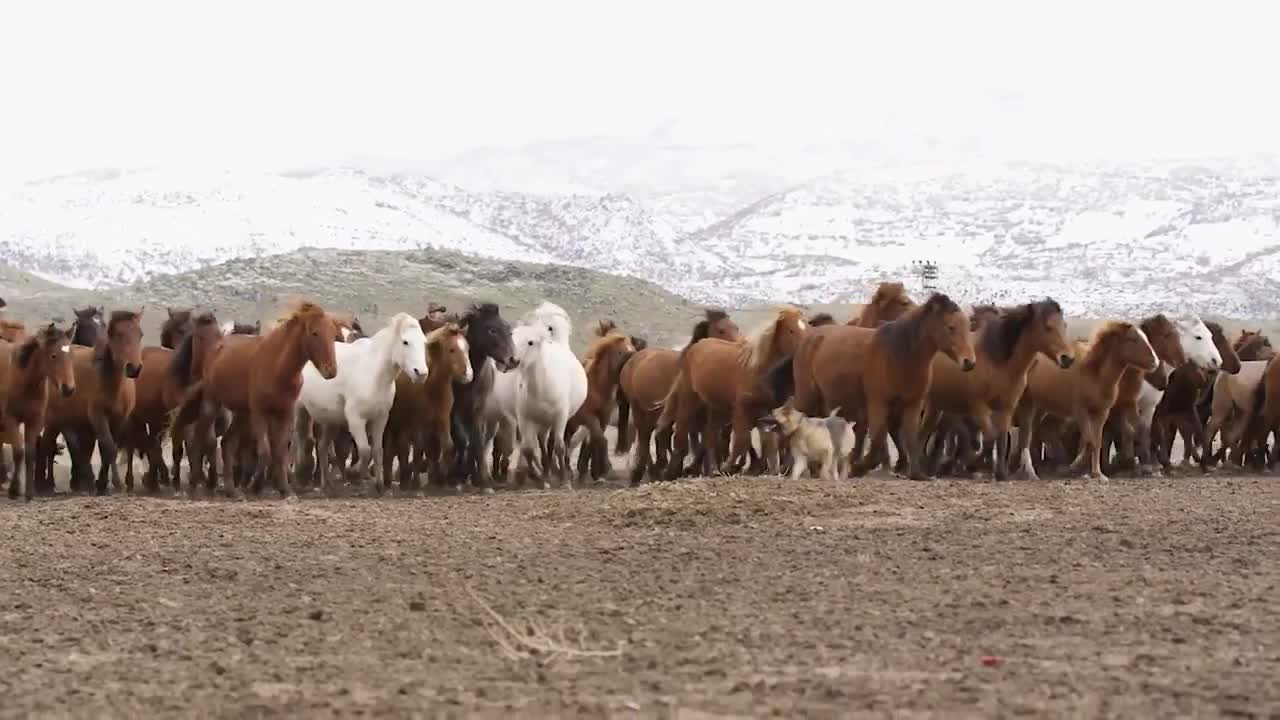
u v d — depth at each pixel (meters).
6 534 17.34
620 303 111.69
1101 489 21.14
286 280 113.75
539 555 15.12
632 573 13.80
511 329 26.45
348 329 30.08
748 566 14.18
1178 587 12.56
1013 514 17.84
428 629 11.13
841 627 10.94
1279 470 29.73
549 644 10.14
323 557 15.14
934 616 11.34
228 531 17.44
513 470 30.09
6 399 23.56
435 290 112.88
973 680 9.09
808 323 27.78
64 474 31.98
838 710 8.33
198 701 8.82
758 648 10.20
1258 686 8.79
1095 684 8.93
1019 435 25.67
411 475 27.44
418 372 24.28
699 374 26.17
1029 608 11.62
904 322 23.09
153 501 20.97
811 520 17.55
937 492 19.94
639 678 9.30
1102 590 12.47
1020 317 23.80
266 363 23.59
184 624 11.59
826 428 23.25
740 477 20.98
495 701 8.73
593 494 21.11
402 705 8.60
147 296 108.75
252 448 25.39
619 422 32.06
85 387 25.16
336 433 27.98
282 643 10.71
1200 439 29.34
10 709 8.66
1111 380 24.98
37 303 106.44
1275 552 14.74
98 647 10.73
